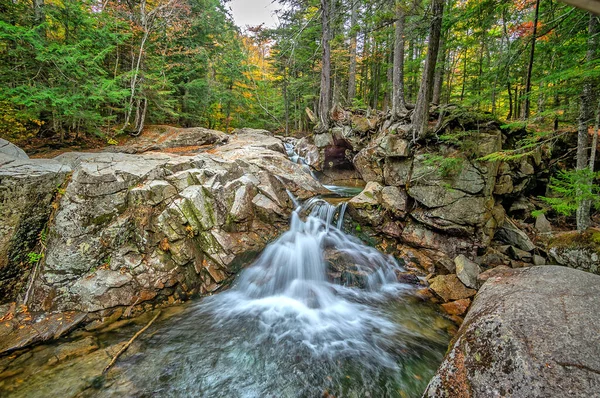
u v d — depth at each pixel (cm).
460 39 1051
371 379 383
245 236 679
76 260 502
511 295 318
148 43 1234
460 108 667
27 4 825
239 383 372
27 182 499
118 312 493
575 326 254
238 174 793
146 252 564
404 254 711
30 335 417
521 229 738
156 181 619
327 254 699
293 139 1925
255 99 2511
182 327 486
